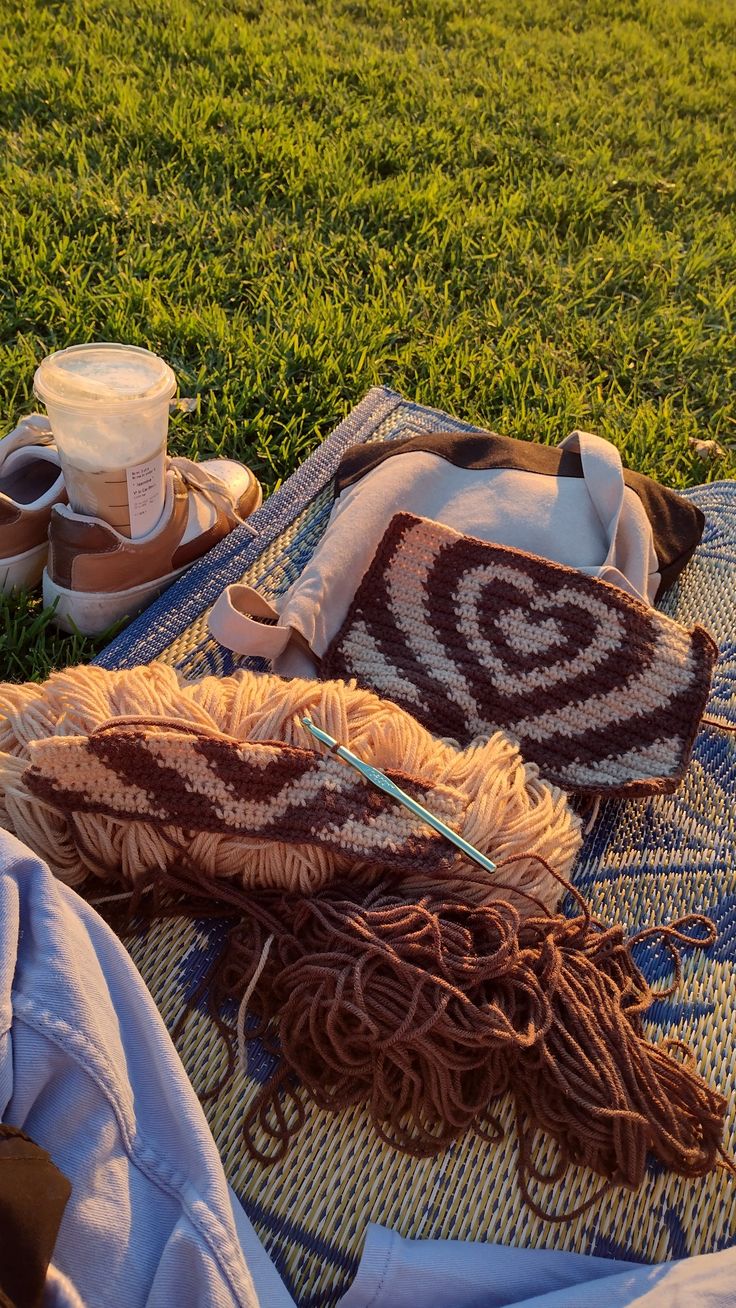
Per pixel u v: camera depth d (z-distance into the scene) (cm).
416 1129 123
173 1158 101
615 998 126
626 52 504
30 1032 96
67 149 341
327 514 205
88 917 110
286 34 443
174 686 140
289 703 137
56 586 191
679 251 351
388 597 172
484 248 332
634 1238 119
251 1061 127
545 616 165
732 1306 108
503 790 138
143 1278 92
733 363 305
